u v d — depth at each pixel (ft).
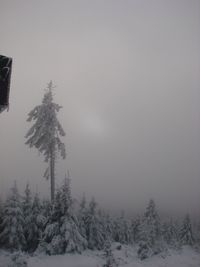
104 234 91.40
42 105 91.50
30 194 87.97
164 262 86.48
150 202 101.45
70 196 77.92
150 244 90.94
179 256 96.37
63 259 71.20
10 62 54.24
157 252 92.68
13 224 78.18
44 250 74.74
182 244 119.75
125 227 115.14
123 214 120.37
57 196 77.92
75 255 74.02
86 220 88.48
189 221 123.85
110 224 109.70
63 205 76.69
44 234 75.46
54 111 91.56
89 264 71.67
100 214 108.37
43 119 90.99
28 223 81.51
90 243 85.76
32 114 92.38
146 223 95.50
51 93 92.89
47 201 89.25
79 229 82.07
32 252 76.13
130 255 88.53
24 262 67.05
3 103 53.47
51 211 79.87
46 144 90.58
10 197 82.38
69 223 75.66
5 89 53.72
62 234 74.84
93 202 92.32
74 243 75.20
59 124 91.45
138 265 80.38
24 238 78.79
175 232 129.49
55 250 73.56
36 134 90.33
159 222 99.66
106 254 74.28
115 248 90.33
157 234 98.12
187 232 122.31
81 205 93.25
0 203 84.02
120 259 80.64
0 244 78.07
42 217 81.66
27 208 84.79
